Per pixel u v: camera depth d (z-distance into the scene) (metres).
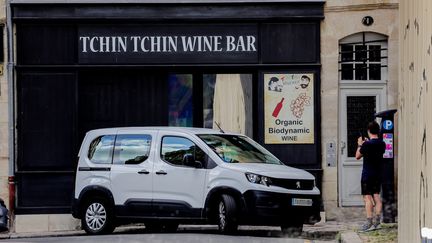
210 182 18.19
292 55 22.64
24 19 22.64
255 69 22.72
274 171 18.02
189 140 18.75
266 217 17.73
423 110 8.52
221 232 18.09
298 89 22.62
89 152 19.84
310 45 22.59
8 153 22.72
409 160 9.43
